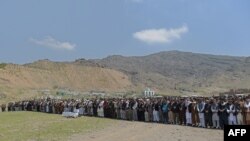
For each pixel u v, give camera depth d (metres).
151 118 38.78
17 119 44.91
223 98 34.09
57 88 174.38
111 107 44.69
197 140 23.73
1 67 170.25
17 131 31.78
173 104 35.84
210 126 31.44
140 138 25.81
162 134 27.39
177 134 27.05
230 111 29.77
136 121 39.69
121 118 42.81
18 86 157.62
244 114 29.05
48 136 27.98
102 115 46.56
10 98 113.12
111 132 30.08
